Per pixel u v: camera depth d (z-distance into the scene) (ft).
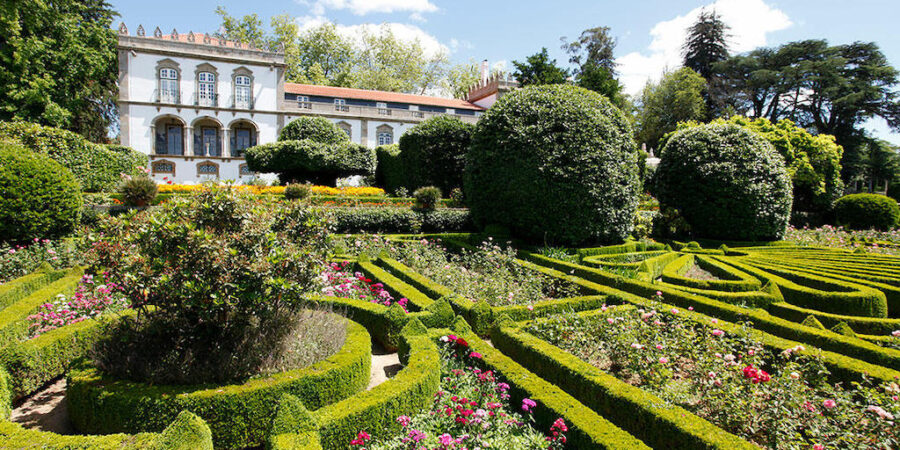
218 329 13.57
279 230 14.96
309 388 12.25
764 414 12.23
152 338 13.46
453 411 11.96
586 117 34.42
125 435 8.95
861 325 20.75
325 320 15.90
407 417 10.85
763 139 48.16
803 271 30.68
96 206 33.83
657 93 140.15
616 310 19.83
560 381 14.49
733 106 138.21
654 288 24.09
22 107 74.18
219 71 99.14
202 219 13.51
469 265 31.14
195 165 97.09
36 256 24.93
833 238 54.54
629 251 37.37
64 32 78.07
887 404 12.03
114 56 93.61
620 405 12.55
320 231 15.56
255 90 102.22
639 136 143.54
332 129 74.84
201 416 11.03
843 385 14.93
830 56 130.41
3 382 11.24
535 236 35.14
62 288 19.43
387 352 18.01
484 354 15.25
